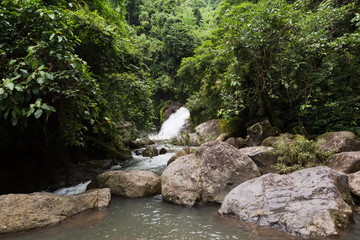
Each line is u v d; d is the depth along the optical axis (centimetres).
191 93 2203
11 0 340
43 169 600
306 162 502
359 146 568
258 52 688
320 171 349
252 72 826
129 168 761
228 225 315
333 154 494
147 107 670
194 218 350
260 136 846
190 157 485
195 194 417
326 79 706
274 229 290
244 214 328
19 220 315
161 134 2058
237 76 683
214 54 962
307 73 673
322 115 798
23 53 349
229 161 449
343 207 297
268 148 560
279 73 722
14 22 350
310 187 325
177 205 416
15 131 542
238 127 1077
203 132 1195
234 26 641
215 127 1195
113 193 493
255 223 310
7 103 276
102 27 611
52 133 638
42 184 550
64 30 349
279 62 674
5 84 246
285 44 660
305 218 282
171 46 2716
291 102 843
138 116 652
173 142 1330
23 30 354
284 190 338
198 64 1106
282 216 301
